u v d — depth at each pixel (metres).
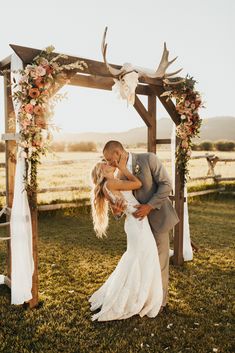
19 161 3.74
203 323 3.57
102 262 5.36
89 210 9.25
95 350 3.10
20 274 3.79
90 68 4.01
